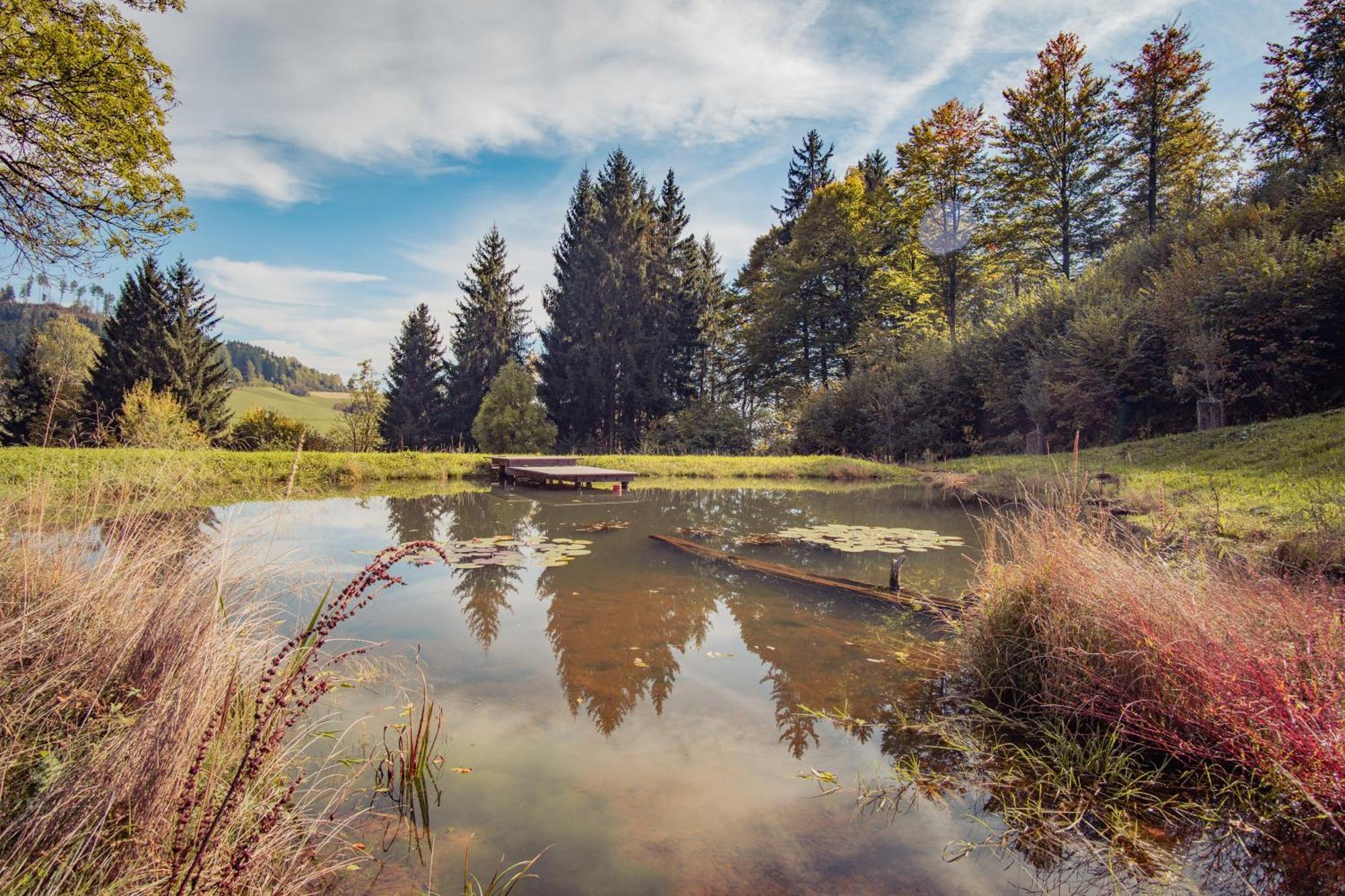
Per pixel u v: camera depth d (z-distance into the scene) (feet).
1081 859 5.94
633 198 95.55
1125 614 8.77
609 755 7.79
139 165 27.63
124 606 7.68
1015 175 75.72
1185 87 66.23
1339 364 34.94
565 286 95.91
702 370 107.14
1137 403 44.39
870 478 46.62
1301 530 15.21
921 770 7.55
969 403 59.47
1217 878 5.67
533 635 12.15
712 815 6.58
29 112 24.76
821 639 12.16
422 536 21.44
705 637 12.21
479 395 102.63
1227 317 37.63
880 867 5.79
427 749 7.57
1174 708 7.79
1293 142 65.51
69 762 5.12
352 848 5.89
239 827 5.16
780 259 90.22
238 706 6.41
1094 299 50.52
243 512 24.64
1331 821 6.18
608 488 38.91
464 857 5.80
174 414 42.09
